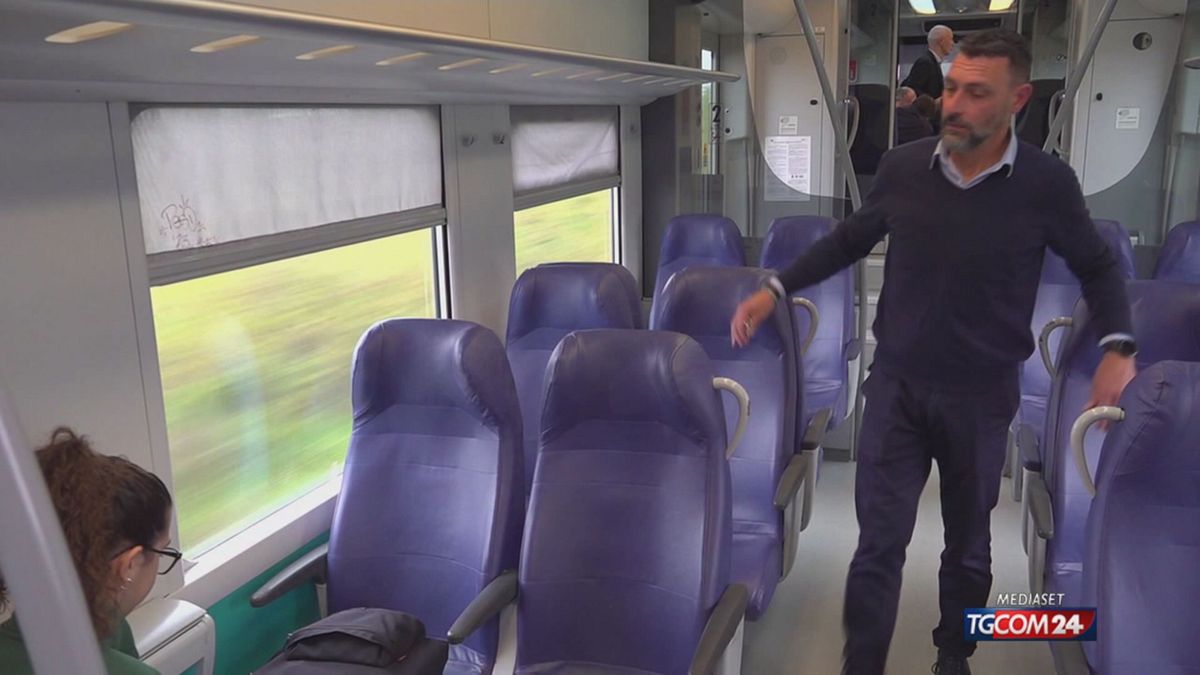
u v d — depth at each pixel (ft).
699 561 6.04
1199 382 5.28
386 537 6.99
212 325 7.07
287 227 7.61
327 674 5.72
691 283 8.68
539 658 6.39
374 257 9.13
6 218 5.11
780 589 10.05
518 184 12.00
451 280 10.20
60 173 5.41
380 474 7.09
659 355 6.20
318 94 7.59
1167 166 15.70
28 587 1.86
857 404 13.29
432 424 7.06
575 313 9.31
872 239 6.45
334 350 8.59
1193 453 5.28
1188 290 7.07
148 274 6.14
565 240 13.97
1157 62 15.81
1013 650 8.63
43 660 1.87
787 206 16.98
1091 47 10.66
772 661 8.67
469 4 8.71
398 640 5.98
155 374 6.19
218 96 6.55
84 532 3.57
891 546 6.48
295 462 8.12
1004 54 5.42
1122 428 5.43
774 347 8.57
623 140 15.24
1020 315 5.97
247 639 6.98
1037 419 10.48
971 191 5.81
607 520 6.34
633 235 16.05
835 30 17.70
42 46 4.48
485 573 6.67
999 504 11.96
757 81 18.15
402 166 9.23
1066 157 16.83
